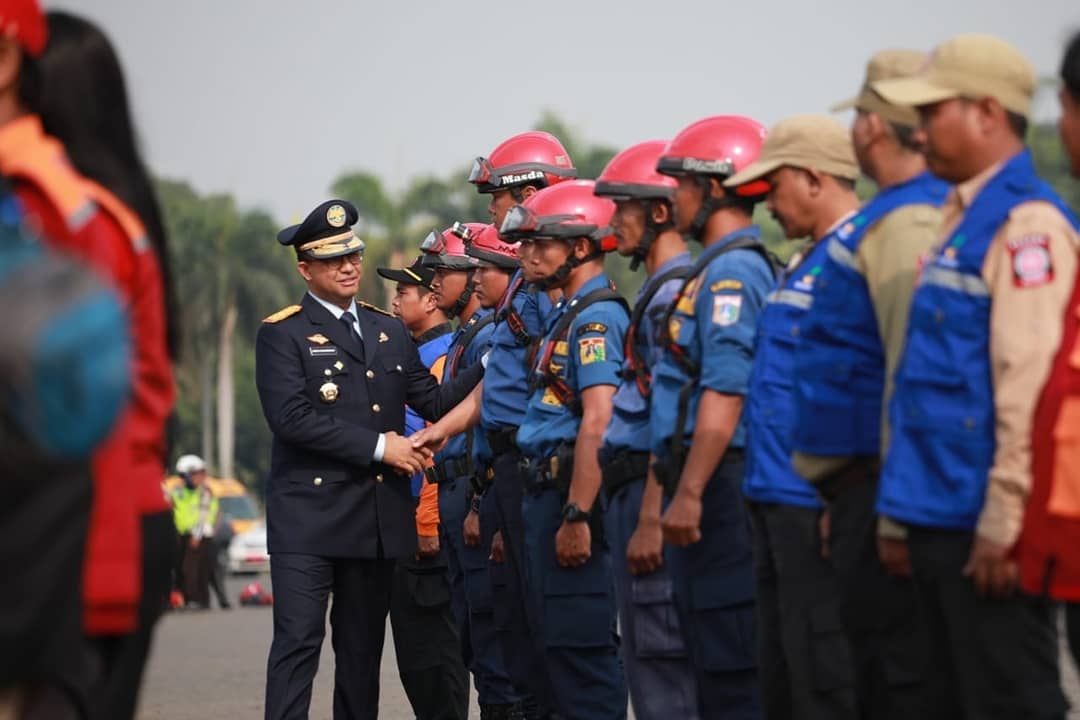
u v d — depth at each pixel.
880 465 7.32
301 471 12.34
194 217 95.38
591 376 10.06
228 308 96.00
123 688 5.96
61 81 5.98
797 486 7.88
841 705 7.77
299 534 12.21
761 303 8.55
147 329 5.79
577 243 10.54
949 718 6.82
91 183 5.77
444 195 91.69
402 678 13.84
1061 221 6.44
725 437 8.45
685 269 9.27
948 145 6.77
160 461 6.20
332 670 19.50
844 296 7.43
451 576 13.50
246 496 68.62
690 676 9.19
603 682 10.34
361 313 12.81
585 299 10.36
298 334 12.47
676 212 9.02
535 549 10.51
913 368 6.58
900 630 7.21
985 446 6.40
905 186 7.41
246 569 61.00
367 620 12.53
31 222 5.24
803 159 8.15
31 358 3.89
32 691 4.63
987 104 6.73
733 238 8.78
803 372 7.51
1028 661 6.46
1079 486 6.08
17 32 5.62
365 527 12.35
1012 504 6.23
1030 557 6.18
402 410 12.80
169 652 23.98
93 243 5.35
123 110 6.18
